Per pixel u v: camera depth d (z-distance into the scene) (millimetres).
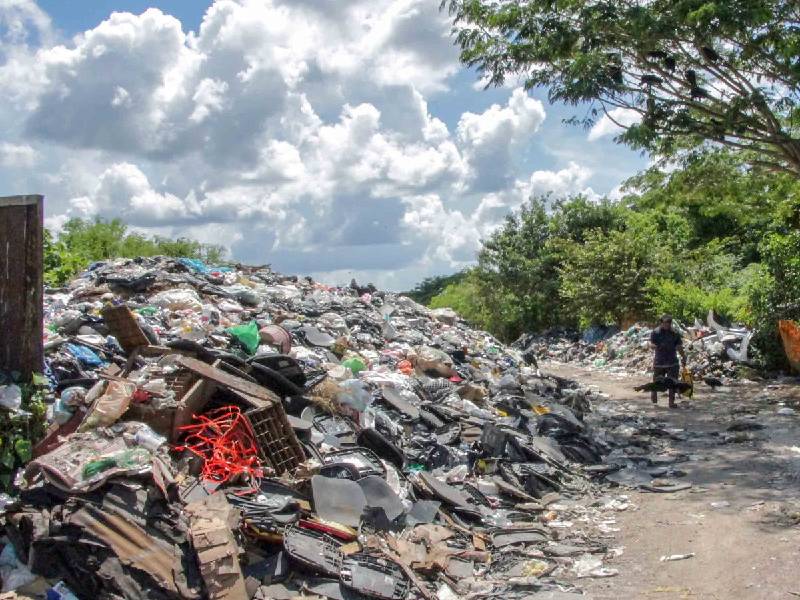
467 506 7832
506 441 9688
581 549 7062
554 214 37781
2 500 5953
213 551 5434
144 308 11625
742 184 17750
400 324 16891
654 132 13383
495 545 7164
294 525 6312
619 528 7715
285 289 16438
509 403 12391
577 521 8031
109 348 9102
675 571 6391
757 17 11883
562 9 13453
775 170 15492
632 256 29750
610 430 12648
